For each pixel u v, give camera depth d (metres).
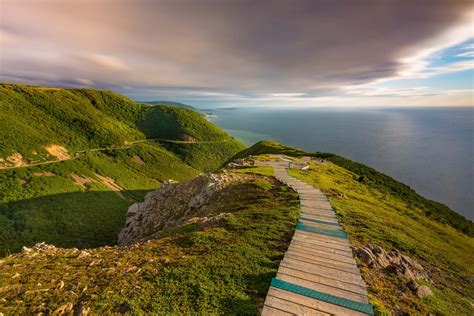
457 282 14.62
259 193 28.38
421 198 59.09
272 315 8.99
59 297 10.12
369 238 17.30
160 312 9.17
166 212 41.00
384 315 9.17
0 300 10.07
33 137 180.00
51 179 154.75
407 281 12.01
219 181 35.00
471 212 148.75
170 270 11.86
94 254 15.84
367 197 37.31
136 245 17.52
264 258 13.02
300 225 17.75
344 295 10.21
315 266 12.30
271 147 102.50
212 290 10.35
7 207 118.25
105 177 189.12
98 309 9.34
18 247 89.12
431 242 22.33
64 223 111.62
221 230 17.38
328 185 36.59
